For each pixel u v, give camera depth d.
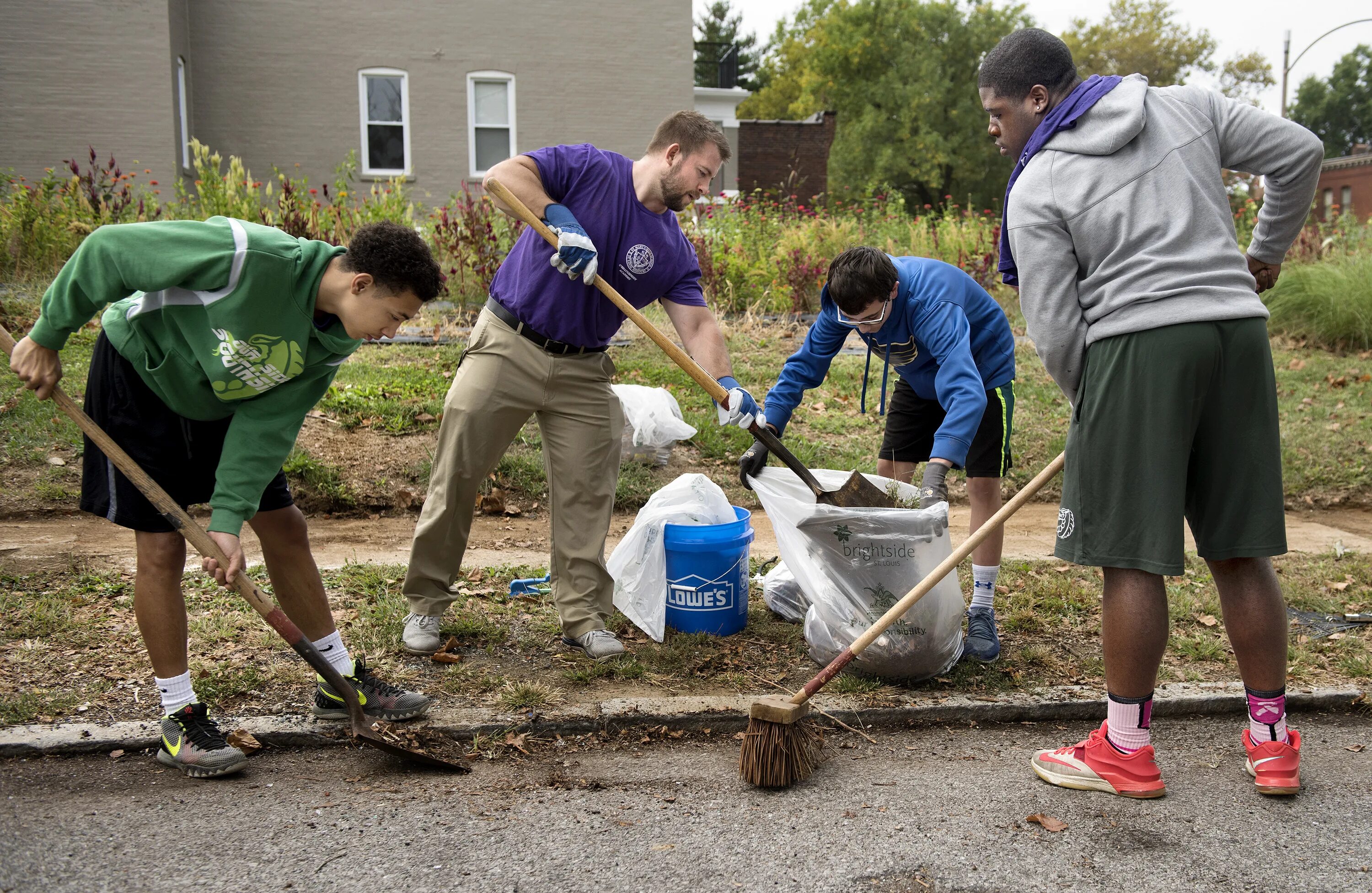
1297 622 4.15
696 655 3.67
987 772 2.92
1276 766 2.75
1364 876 2.35
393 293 2.49
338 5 15.00
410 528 5.18
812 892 2.24
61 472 5.18
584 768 2.88
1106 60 44.50
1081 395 2.73
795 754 2.76
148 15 13.34
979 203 40.09
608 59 15.93
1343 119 63.34
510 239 9.10
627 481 5.78
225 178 9.55
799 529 3.39
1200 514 2.73
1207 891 2.28
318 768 2.81
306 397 2.69
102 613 3.69
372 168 15.49
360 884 2.21
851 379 7.71
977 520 3.74
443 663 3.51
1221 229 2.65
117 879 2.19
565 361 3.52
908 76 38.25
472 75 15.54
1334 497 6.20
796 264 9.70
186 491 2.74
